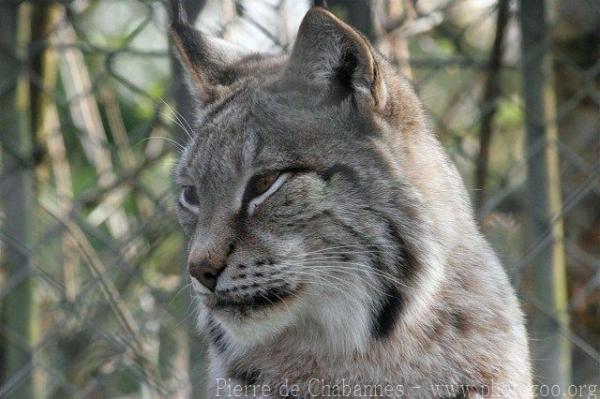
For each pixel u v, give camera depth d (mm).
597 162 12188
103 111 13484
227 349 8234
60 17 10961
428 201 7793
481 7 12188
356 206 7488
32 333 10344
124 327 10867
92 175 13469
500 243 12109
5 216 10117
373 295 7594
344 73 7613
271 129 7570
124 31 12648
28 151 10359
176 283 11234
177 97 9789
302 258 7445
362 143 7586
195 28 9250
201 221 7645
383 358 7793
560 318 11164
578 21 12938
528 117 11281
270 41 10148
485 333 7949
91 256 10805
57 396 11297
